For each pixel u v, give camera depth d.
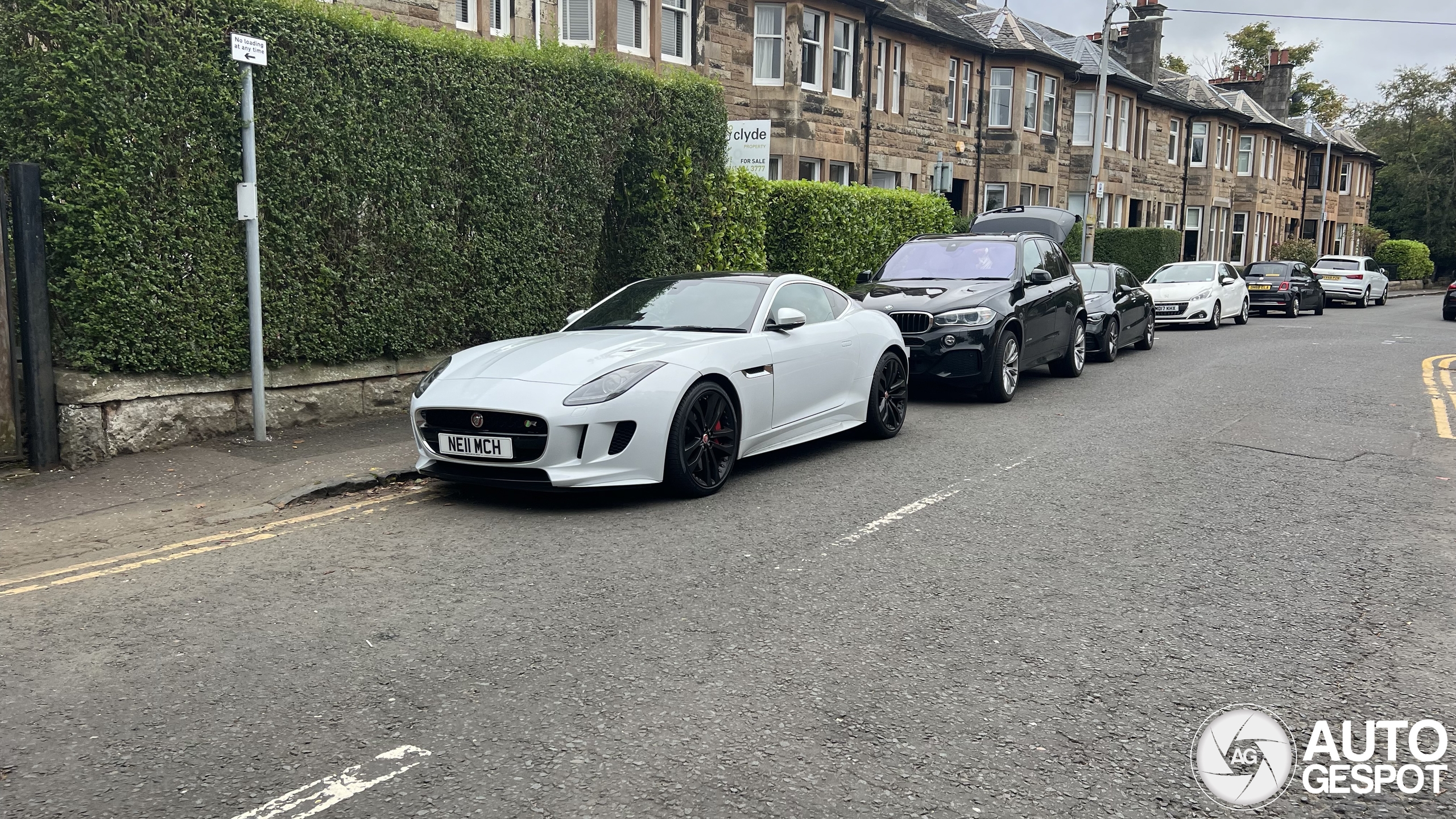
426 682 3.57
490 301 9.63
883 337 8.32
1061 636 4.04
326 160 8.09
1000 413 9.95
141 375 7.28
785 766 2.99
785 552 5.17
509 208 9.62
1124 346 16.50
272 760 3.02
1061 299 12.15
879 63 23.98
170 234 7.17
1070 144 32.28
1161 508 6.13
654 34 16.91
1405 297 44.12
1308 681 3.64
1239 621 4.23
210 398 7.71
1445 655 3.88
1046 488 6.67
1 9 6.49
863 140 22.98
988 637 4.02
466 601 4.44
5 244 6.68
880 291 10.78
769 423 6.96
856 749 3.10
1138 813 2.76
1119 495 6.47
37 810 2.74
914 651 3.87
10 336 6.78
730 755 3.05
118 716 3.32
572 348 6.42
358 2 11.94
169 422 7.44
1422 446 8.21
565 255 10.27
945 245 11.77
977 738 3.18
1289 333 20.91
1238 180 45.38
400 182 8.64
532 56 9.66
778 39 20.44
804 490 6.59
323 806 2.77
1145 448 8.10
